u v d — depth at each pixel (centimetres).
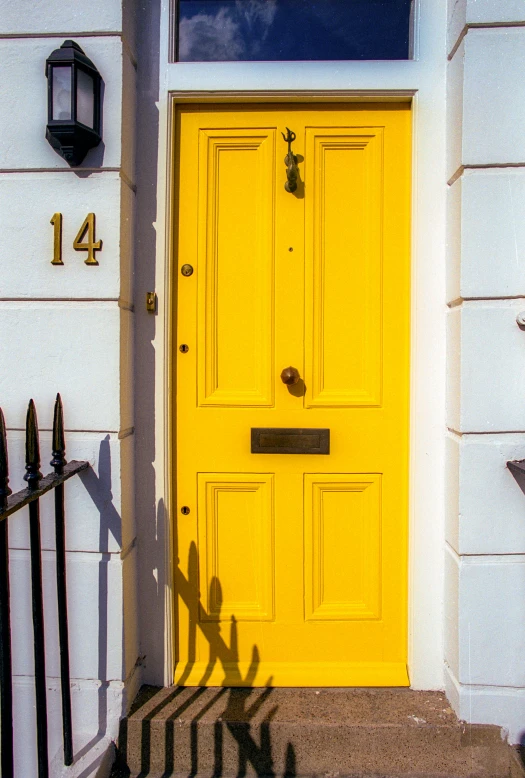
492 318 184
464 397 184
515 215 183
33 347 190
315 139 208
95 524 190
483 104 182
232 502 211
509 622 187
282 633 211
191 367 210
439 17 198
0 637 137
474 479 185
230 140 208
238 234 209
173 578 210
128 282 198
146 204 204
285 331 209
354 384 209
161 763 187
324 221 208
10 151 188
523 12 180
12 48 188
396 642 210
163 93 202
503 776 183
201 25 211
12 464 192
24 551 194
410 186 206
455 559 191
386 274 208
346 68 199
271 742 185
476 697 186
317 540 211
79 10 186
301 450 208
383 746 184
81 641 191
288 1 210
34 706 193
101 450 189
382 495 209
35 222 189
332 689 204
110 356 188
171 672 207
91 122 183
